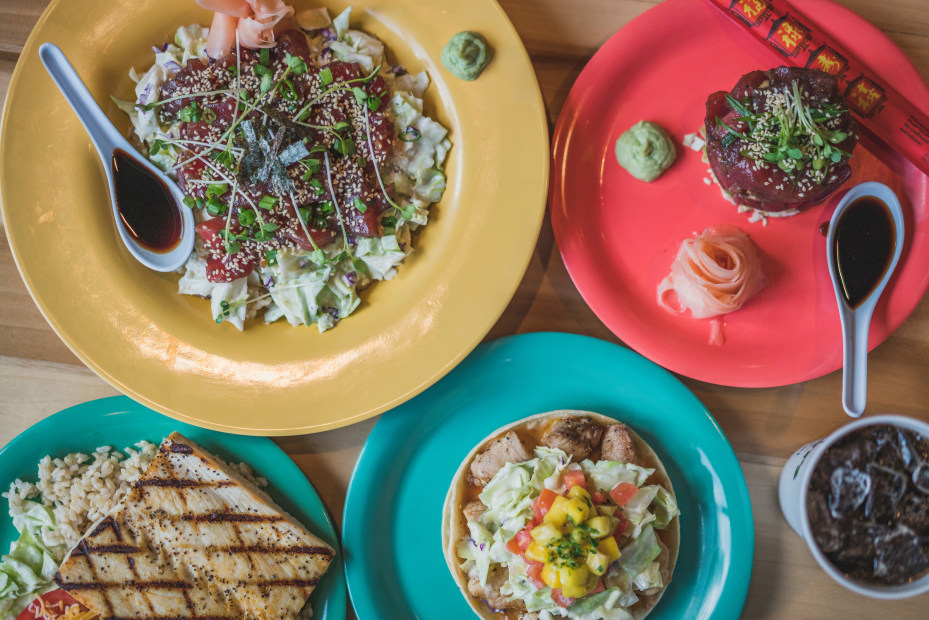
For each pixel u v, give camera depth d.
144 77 0.58
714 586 0.59
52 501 0.60
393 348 0.57
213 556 0.58
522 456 0.57
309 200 0.57
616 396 0.60
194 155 0.57
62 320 0.57
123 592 0.57
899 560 0.56
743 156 0.57
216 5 0.55
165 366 0.58
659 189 0.60
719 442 0.58
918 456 0.56
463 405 0.60
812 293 0.60
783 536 0.61
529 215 0.56
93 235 0.57
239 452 0.60
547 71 0.60
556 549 0.53
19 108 0.57
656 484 0.58
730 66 0.59
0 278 0.61
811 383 0.61
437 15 0.57
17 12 0.60
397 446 0.60
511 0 0.60
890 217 0.58
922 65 0.60
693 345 0.59
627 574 0.56
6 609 0.59
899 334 0.61
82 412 0.60
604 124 0.60
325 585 0.60
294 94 0.57
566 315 0.61
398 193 0.59
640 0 0.60
